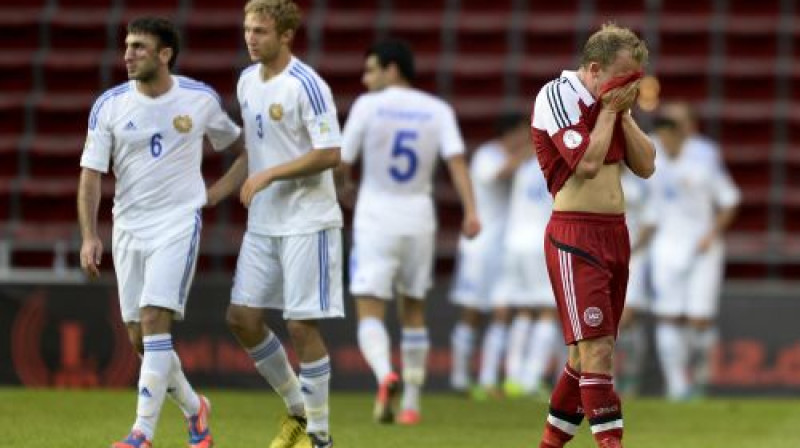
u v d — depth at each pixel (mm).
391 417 37375
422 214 38469
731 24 70375
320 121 27094
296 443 28656
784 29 70125
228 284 51062
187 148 27359
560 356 54406
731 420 41594
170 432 32688
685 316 54531
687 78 68938
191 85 27562
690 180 53344
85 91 68312
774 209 64938
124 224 27281
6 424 34000
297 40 70125
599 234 24359
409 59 38719
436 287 53094
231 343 51000
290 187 27469
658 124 54094
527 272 51219
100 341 49969
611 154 24531
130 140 27016
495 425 37750
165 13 71062
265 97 27641
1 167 65312
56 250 60125
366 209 38375
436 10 71688
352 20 70750
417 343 38625
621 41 24031
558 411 25500
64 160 65312
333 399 46438
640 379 53969
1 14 70312
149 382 26625
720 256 54031
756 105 68500
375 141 38219
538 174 51062
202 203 27594
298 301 27359
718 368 53312
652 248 54062
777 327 53156
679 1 71188
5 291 50000
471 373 54688
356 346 51156
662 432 37500
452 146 38719
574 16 71000
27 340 49906
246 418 37719
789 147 67062
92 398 42062
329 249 27531
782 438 36469
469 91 68438
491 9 71562
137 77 26750
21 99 67375
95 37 70250
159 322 26922
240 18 70500
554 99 24266
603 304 24203
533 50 70125
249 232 27922
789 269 63344
